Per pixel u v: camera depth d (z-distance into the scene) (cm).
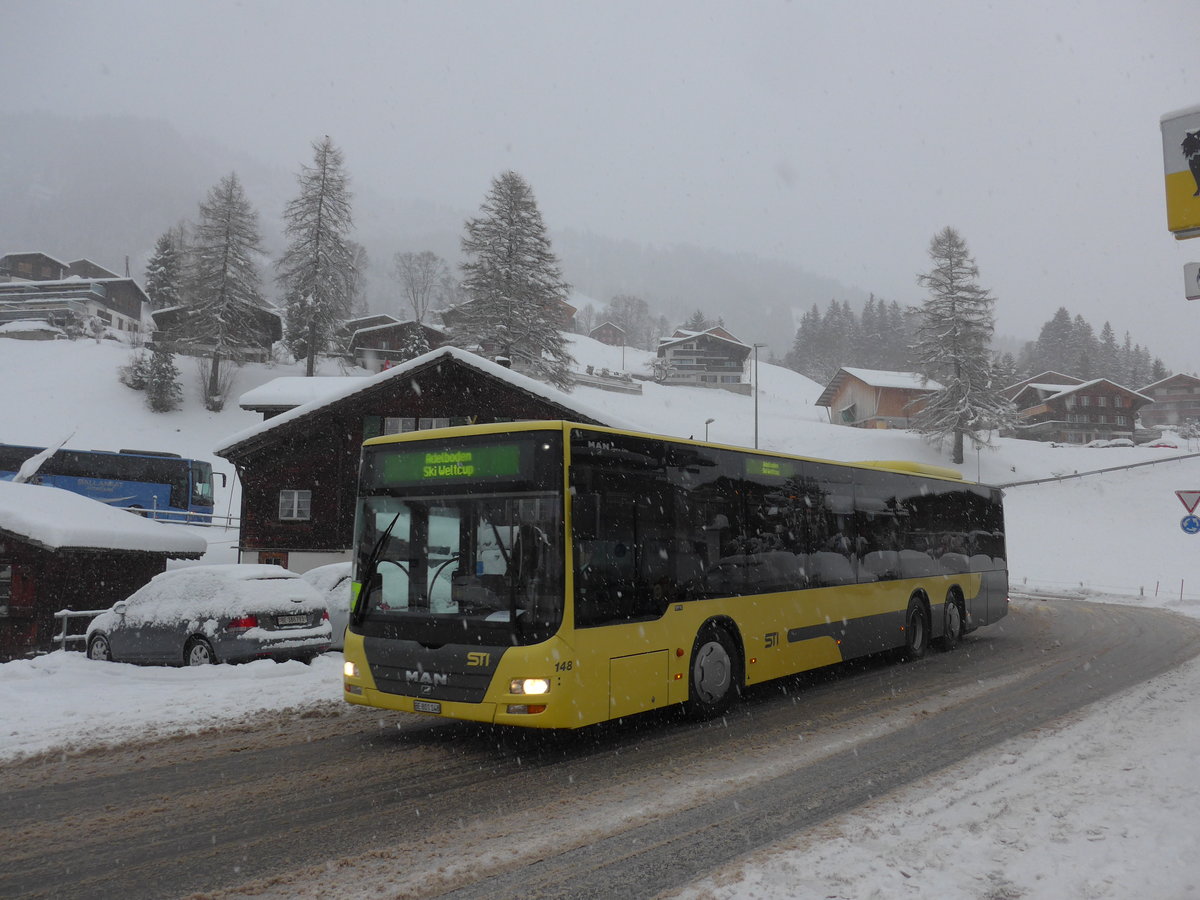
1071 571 3991
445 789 645
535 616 705
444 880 464
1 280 10919
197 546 2091
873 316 18725
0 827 558
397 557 785
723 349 12319
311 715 922
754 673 965
